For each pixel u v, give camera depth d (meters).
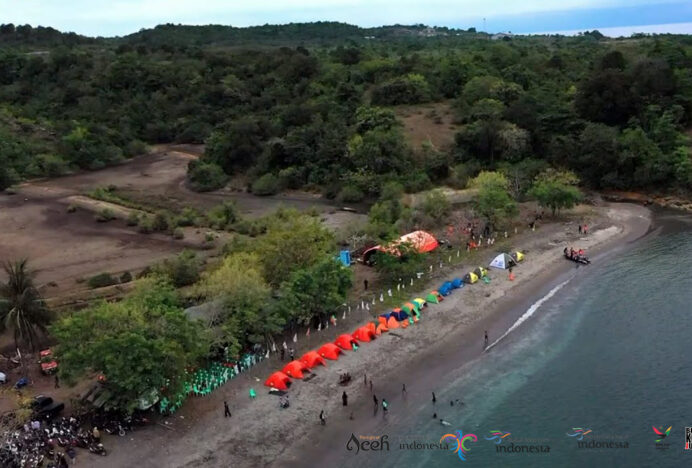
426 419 53.44
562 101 152.38
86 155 170.75
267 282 74.06
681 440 49.41
